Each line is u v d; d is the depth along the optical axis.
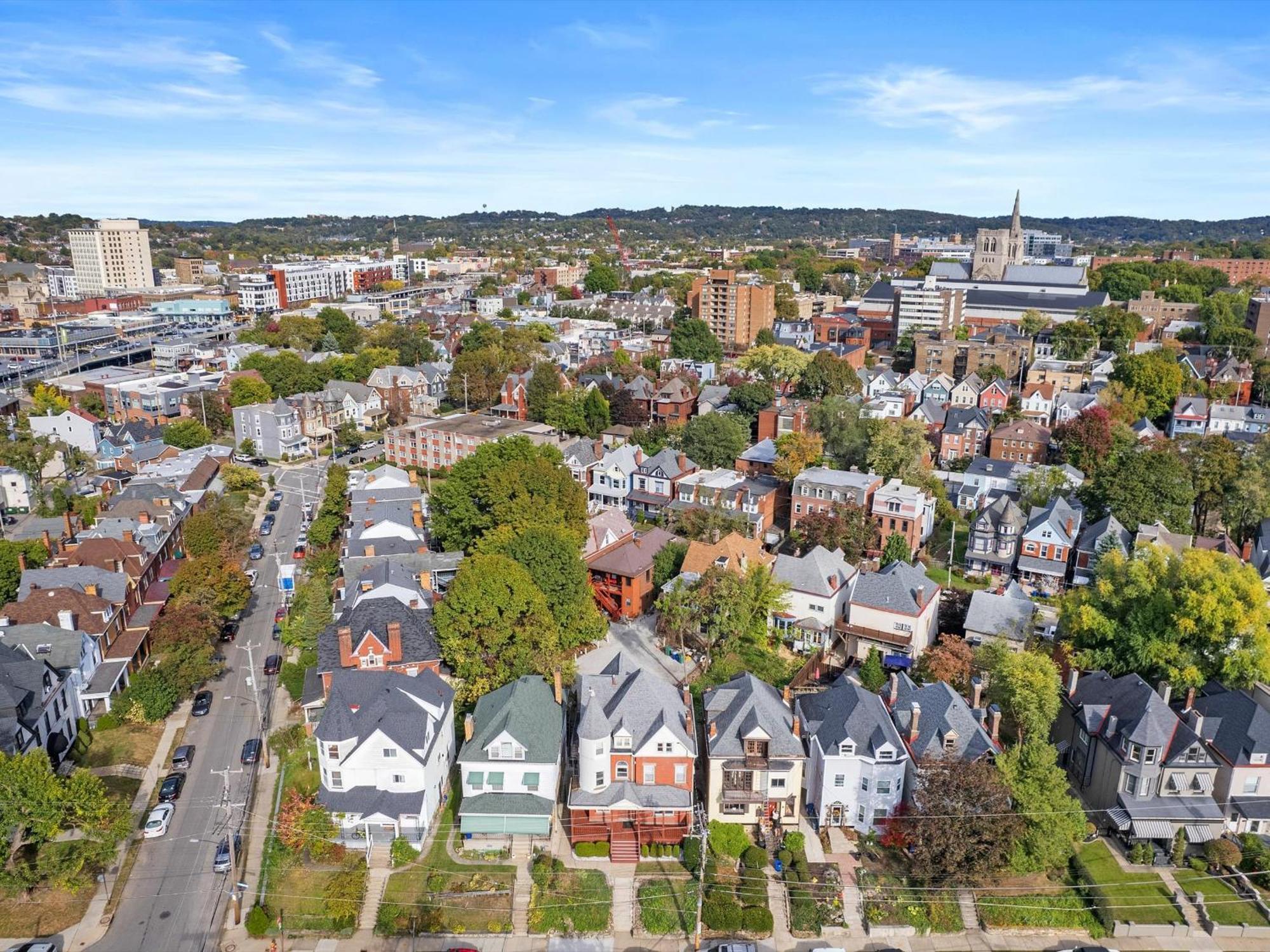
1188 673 79.06
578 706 80.56
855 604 96.94
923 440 144.25
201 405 195.12
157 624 94.00
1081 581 112.81
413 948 60.00
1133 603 86.81
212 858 67.62
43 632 86.12
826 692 77.19
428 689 75.25
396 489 128.12
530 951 60.16
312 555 120.62
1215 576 81.19
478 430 170.00
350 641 80.69
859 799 70.44
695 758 69.50
